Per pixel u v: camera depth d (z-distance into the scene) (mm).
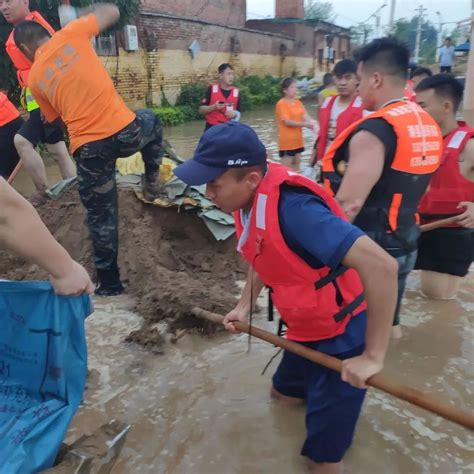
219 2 23766
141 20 15359
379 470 2447
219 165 1953
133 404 2906
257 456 2539
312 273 2043
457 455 2539
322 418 2234
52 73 3646
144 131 4055
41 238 1938
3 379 2301
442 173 3693
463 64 25234
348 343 2217
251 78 22438
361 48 2943
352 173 2602
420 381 3082
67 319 2131
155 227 4773
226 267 4602
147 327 3611
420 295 4152
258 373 3170
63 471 2148
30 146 5121
